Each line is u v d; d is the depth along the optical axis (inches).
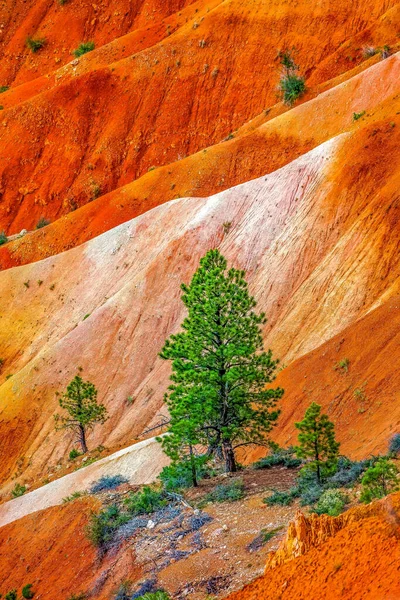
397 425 1033.5
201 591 719.1
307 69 3494.1
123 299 2295.8
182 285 1121.4
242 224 2210.9
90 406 2000.5
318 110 2723.9
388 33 3257.9
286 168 2223.2
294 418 1328.7
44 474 2053.4
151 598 722.8
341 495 789.2
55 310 2620.6
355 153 2021.4
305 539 605.9
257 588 599.5
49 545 1074.1
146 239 2536.9
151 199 2967.5
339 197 1978.3
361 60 3243.1
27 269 2785.4
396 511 557.6
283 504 847.1
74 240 3048.7
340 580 525.7
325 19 3560.5
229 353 1051.3
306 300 1759.4
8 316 2704.2
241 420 1088.8
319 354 1422.2
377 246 1702.8
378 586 487.2
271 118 3134.8
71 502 1133.1
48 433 2170.3
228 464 1083.3
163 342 2164.1
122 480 1198.9
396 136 1985.7
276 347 1708.9
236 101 3587.6
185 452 1194.6
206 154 2942.9
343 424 1207.6
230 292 1076.5
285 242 2017.7
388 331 1298.0
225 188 2815.0
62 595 926.4
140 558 848.3
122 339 2228.1
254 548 762.2
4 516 1626.5
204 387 1056.2
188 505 942.4
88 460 1836.9
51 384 2262.6
